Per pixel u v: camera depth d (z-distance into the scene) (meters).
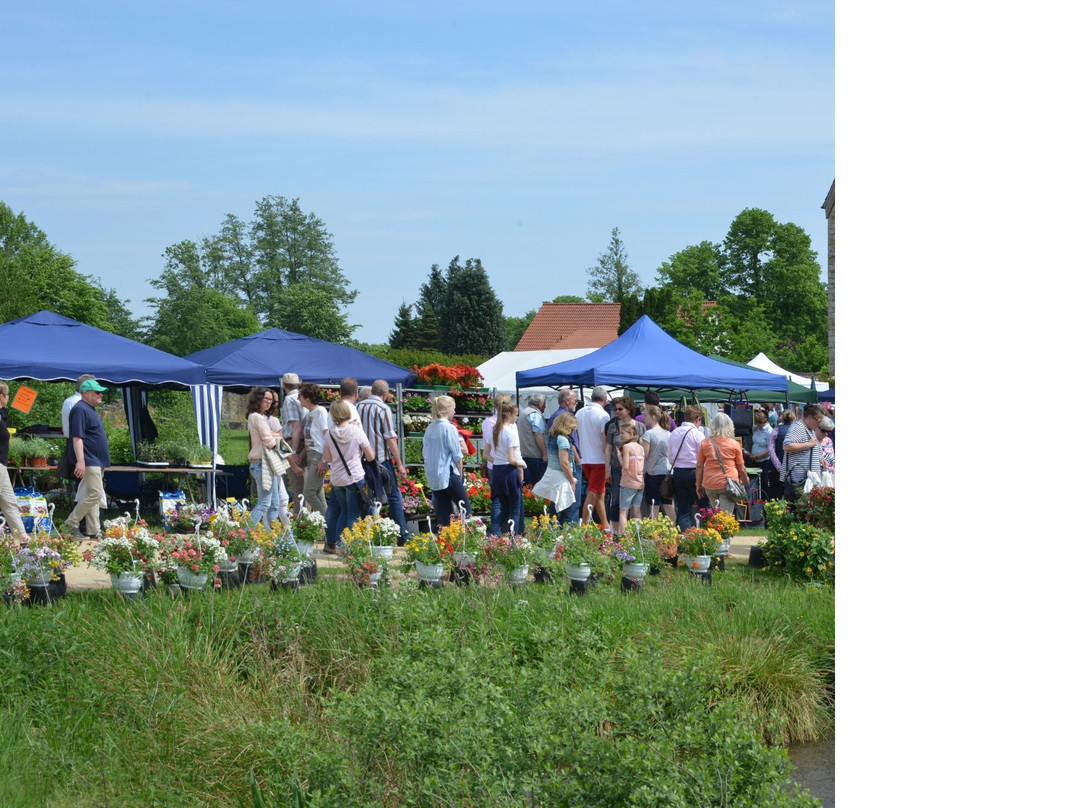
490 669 5.15
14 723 5.40
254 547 8.20
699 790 3.65
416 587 7.48
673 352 16.78
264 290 87.38
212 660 6.35
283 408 12.26
